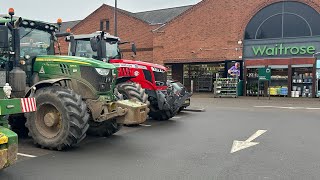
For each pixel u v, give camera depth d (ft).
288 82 72.38
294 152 22.26
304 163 19.62
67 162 19.29
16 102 17.02
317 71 69.72
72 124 21.25
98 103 23.66
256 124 34.30
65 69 24.20
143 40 98.07
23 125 26.61
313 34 71.10
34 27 25.80
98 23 106.42
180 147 23.45
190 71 89.45
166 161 19.80
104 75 24.17
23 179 16.31
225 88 71.05
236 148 23.29
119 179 16.56
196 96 74.74
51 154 20.99
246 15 76.69
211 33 80.59
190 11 82.84
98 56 31.94
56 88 22.29
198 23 82.12
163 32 86.53
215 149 22.97
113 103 24.31
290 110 47.65
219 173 17.62
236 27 77.82
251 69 76.59
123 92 31.37
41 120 22.57
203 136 27.58
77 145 23.52
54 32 27.66
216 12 79.87
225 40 79.05
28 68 25.08
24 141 24.25
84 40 35.53
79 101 21.99
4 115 16.89
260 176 17.20
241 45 77.41
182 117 39.88
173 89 39.04
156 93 35.37
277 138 26.94
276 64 73.41
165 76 36.94
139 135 27.78
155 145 23.98
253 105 54.75
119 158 20.31
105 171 17.75
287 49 73.36
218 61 81.10
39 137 22.29
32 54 25.61
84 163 19.15
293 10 72.69
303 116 40.88
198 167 18.66
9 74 22.17
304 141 25.80
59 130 21.76
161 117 37.06
